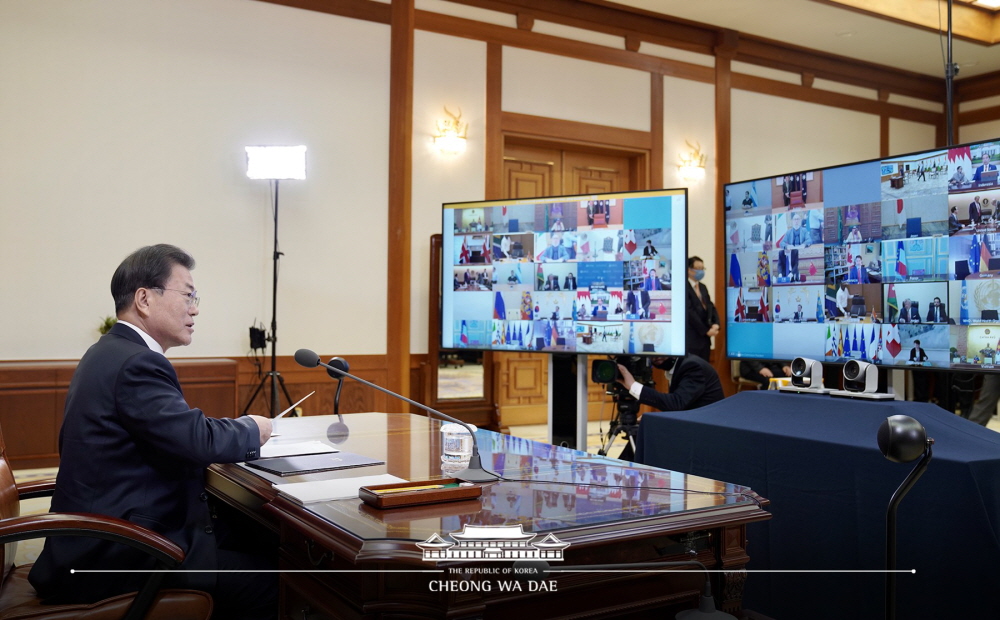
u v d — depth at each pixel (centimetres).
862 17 738
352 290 598
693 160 771
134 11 530
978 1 763
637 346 413
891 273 295
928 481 183
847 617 202
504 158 696
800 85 854
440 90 646
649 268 409
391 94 607
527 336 450
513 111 677
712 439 247
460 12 653
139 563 181
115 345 193
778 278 336
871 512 195
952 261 277
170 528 190
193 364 494
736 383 775
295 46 581
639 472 185
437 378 618
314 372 584
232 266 559
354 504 151
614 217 421
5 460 205
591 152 739
